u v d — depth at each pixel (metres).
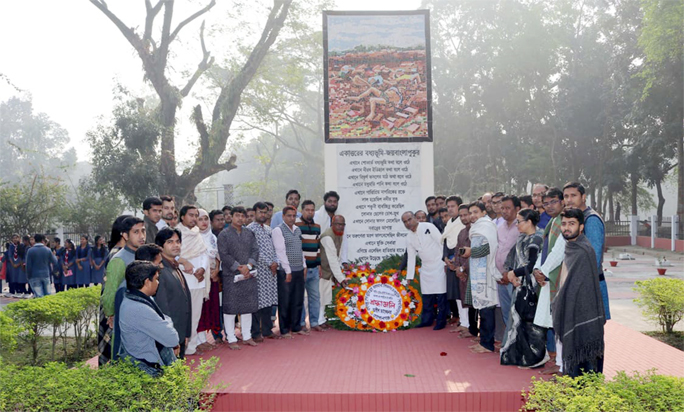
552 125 36.88
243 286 6.66
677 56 24.42
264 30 22.75
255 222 7.07
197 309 6.23
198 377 3.96
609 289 14.09
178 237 5.12
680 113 28.94
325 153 8.60
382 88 8.63
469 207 6.63
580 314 4.35
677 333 8.05
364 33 8.67
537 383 3.76
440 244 7.55
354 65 8.66
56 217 24.19
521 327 5.52
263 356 6.30
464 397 4.77
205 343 6.75
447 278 7.46
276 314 8.99
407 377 5.29
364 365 5.82
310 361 6.03
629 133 35.88
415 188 8.59
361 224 8.52
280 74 29.42
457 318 8.16
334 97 8.63
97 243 14.61
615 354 6.24
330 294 8.00
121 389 3.54
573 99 36.72
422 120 8.63
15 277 14.88
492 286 6.11
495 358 5.97
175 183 23.44
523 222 5.47
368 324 7.68
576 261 4.40
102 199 24.30
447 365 5.73
